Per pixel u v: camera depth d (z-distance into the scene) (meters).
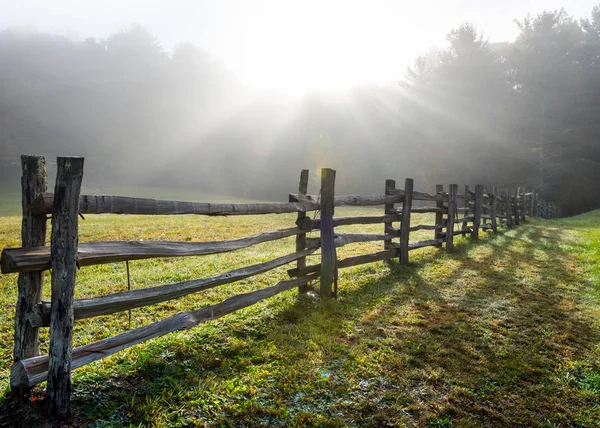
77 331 3.84
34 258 2.33
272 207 4.35
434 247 9.27
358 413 2.66
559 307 4.89
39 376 2.38
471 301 5.10
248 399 2.75
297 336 3.83
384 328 4.12
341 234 5.66
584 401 2.88
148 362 3.12
